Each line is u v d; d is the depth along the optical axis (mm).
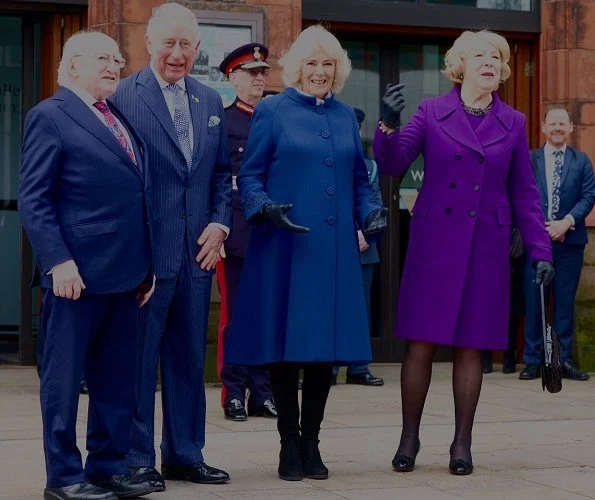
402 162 7348
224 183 7047
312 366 6969
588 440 8414
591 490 6727
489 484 6875
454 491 6680
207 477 6820
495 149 7344
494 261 7379
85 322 6145
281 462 6973
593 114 12664
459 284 7285
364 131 12828
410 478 7047
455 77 7465
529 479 7027
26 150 6105
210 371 11203
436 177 7387
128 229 6145
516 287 12250
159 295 6727
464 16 12625
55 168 6070
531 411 9828
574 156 12156
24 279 11984
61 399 6109
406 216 12867
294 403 6992
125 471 6430
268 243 6977
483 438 8484
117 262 6121
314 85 7027
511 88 12984
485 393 10953
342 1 12281
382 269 12789
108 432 6348
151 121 6777
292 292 6871
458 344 7277
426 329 7297
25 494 6492
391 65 12875
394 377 11898
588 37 12672
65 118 6109
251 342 7016
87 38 6215
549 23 12711
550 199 12125
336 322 6898
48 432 6137
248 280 7059
